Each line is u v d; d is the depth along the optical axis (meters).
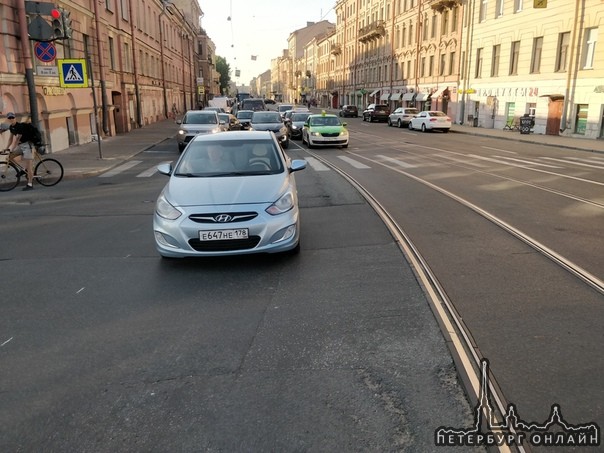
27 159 11.79
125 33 31.25
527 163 15.70
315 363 3.76
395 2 54.66
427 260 6.05
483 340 4.04
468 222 7.91
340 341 4.09
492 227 7.59
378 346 3.99
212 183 6.21
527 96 30.95
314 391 3.39
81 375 3.66
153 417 3.15
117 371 3.70
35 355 3.96
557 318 4.42
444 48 42.59
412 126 35.66
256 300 4.95
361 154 18.73
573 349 3.88
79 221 8.59
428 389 3.39
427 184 11.64
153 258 6.36
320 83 99.50
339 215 8.56
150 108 40.16
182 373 3.66
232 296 5.06
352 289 5.17
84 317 4.64
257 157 6.94
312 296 5.02
